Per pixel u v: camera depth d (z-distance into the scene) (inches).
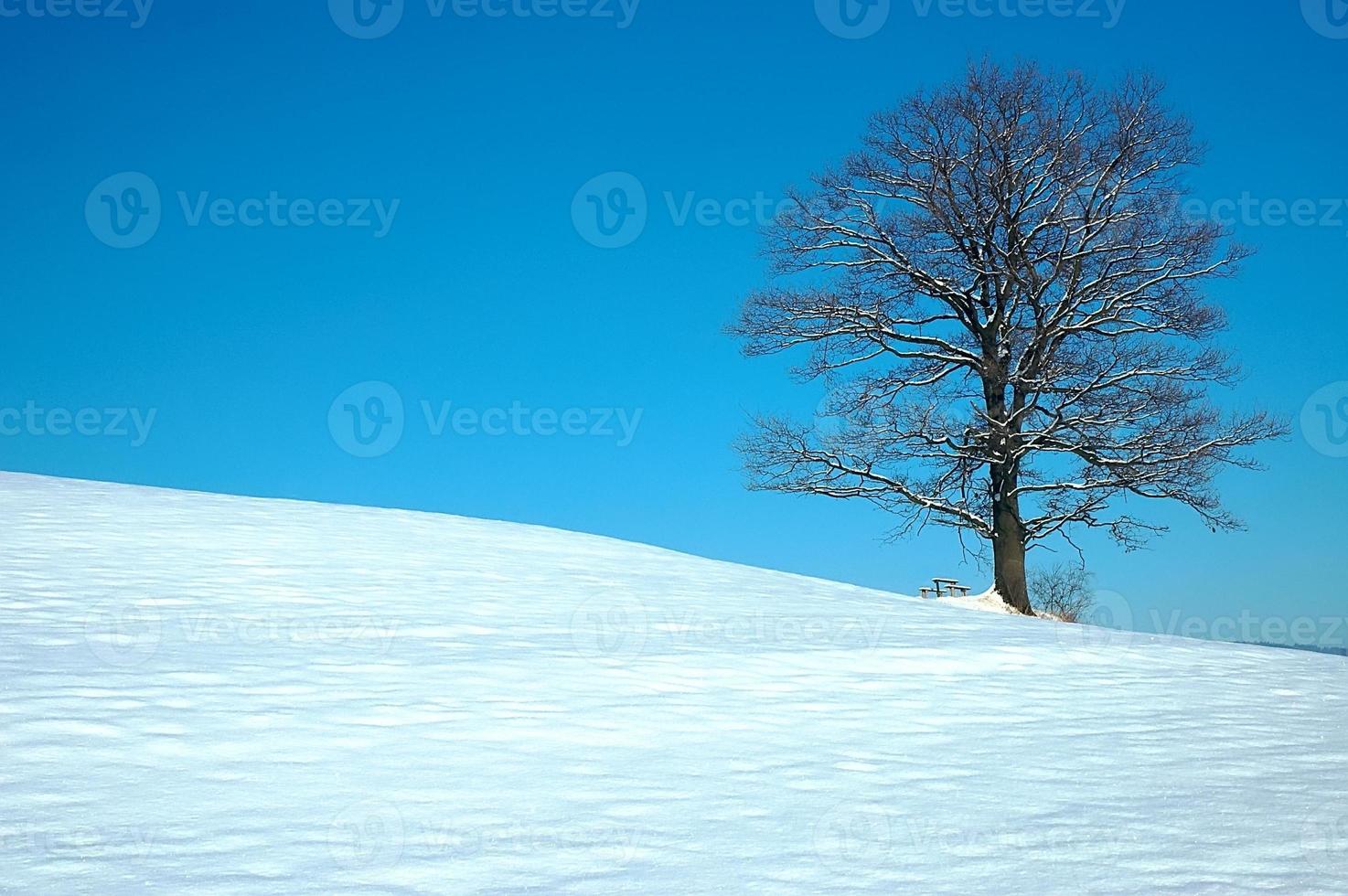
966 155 1015.0
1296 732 269.0
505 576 491.5
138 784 184.1
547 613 400.2
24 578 388.2
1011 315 1000.2
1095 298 984.3
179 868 150.6
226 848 158.2
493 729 230.7
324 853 158.2
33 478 751.7
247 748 206.7
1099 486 964.0
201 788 183.6
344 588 418.0
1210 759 235.9
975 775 215.0
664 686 285.4
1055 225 988.6
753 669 315.6
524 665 298.7
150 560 446.3
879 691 298.2
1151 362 966.4
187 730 215.6
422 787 189.9
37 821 165.8
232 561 461.1
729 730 243.1
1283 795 206.4
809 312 1024.2
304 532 578.6
